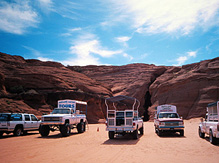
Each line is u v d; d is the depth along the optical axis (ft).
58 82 165.27
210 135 40.22
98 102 162.09
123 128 46.06
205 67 184.24
